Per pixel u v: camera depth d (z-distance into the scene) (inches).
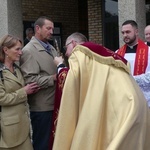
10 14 301.3
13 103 136.8
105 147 80.9
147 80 142.4
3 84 138.2
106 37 373.7
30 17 390.6
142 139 82.0
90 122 80.8
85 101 83.4
